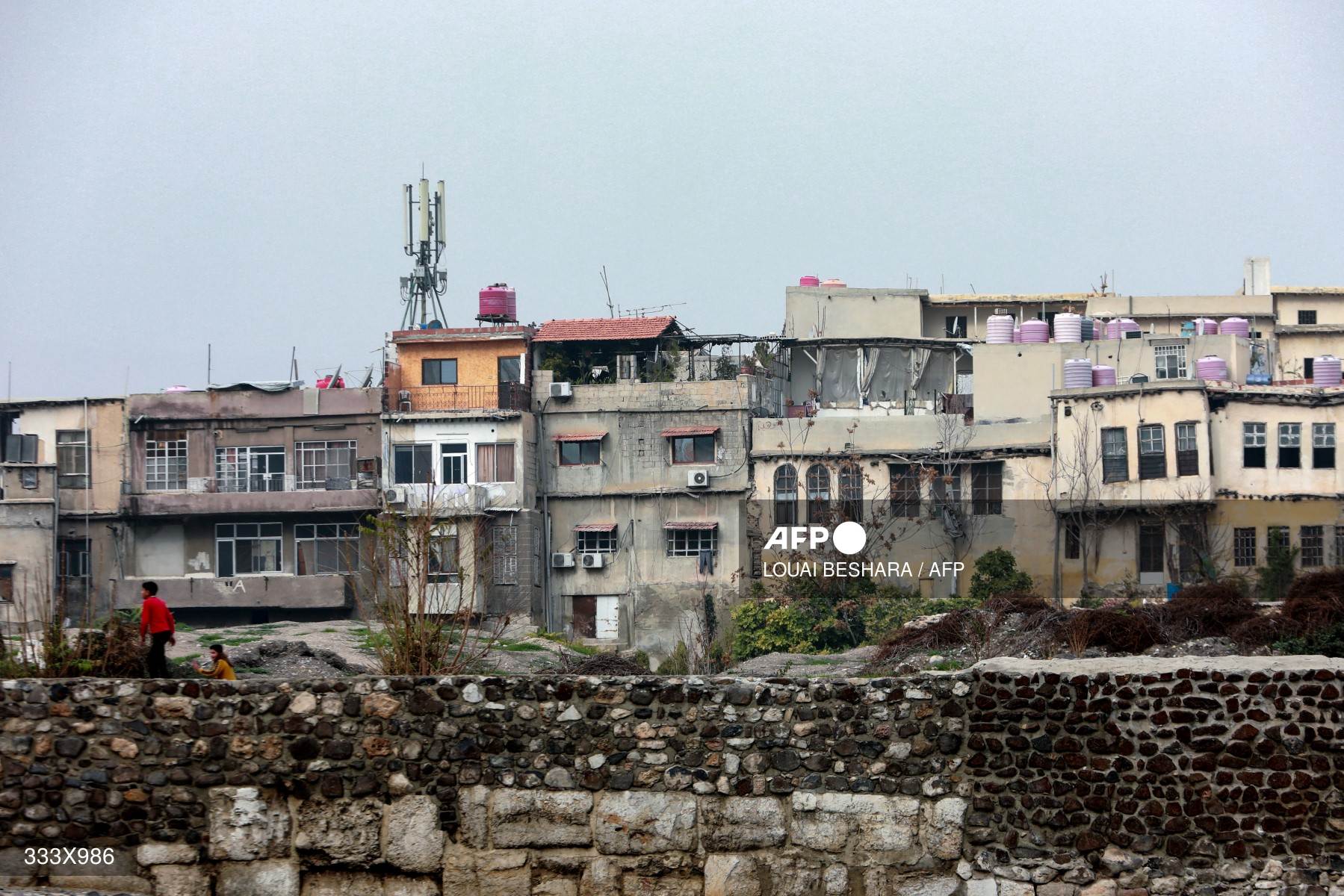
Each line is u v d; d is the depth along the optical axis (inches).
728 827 1133.7
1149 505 4158.5
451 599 4195.4
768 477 4635.8
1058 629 2397.9
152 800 1169.4
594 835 1144.2
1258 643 2308.1
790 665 2810.0
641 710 1152.2
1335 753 1087.0
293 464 4685.0
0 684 1189.7
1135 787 1100.5
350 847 1155.9
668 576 4640.8
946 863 1111.0
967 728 1122.7
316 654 2493.8
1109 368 4510.3
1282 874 1080.2
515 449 4616.1
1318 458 4156.0
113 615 1664.6
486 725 1160.8
